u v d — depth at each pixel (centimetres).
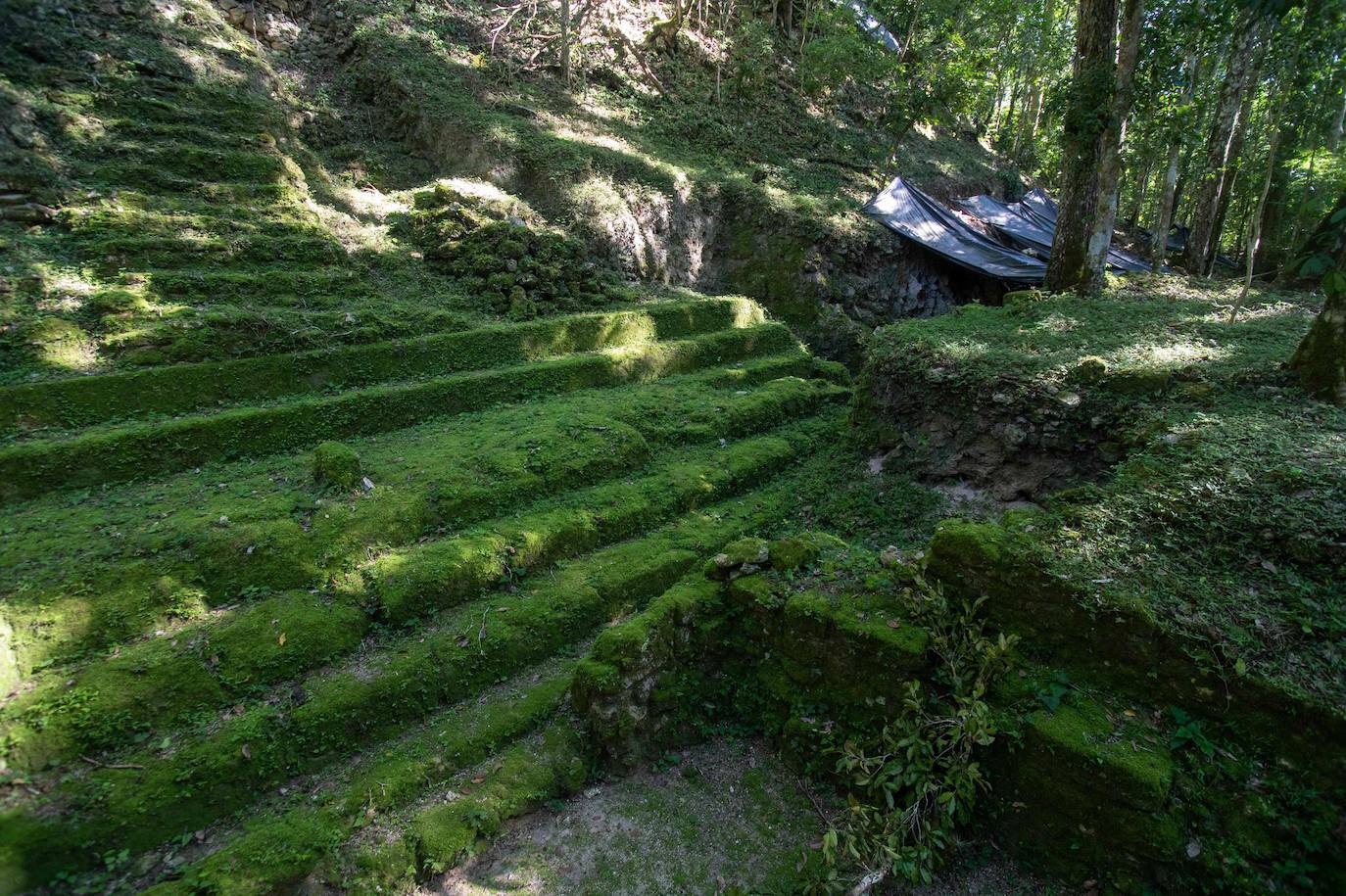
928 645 455
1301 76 731
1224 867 349
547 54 1789
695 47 2117
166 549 557
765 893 418
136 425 702
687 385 1123
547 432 831
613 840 457
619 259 1389
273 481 683
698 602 546
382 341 930
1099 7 1005
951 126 2555
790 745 509
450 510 676
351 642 548
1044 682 424
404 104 1478
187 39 1276
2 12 1040
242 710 482
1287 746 364
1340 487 457
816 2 2239
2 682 440
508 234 1205
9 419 663
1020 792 411
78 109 1041
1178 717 392
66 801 403
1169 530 472
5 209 859
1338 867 334
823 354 1520
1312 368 608
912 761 427
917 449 845
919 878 400
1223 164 1432
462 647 556
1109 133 1020
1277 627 395
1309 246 560
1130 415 663
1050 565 437
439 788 472
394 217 1227
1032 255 1673
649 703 520
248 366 805
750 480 912
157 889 380
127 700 454
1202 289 1144
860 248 1647
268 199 1082
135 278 848
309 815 434
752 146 1916
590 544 720
